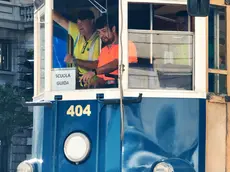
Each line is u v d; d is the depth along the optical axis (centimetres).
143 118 1355
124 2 1374
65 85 1431
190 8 1280
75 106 1408
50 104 1437
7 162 5334
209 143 1385
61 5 1447
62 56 1441
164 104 1363
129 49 1372
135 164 1350
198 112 1377
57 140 1423
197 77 1384
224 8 1439
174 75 1384
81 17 1423
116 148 1356
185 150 1365
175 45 1388
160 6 1384
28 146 5391
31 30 5628
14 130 5034
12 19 5594
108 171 1361
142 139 1352
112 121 1365
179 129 1365
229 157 1408
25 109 5034
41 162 1461
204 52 1391
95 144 1379
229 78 1427
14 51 5594
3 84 5212
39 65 1526
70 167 1402
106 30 1390
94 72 1398
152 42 1381
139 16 1379
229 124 1415
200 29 1391
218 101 1403
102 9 1397
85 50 1412
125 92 1358
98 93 1383
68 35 1436
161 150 1355
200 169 1370
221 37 1430
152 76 1377
